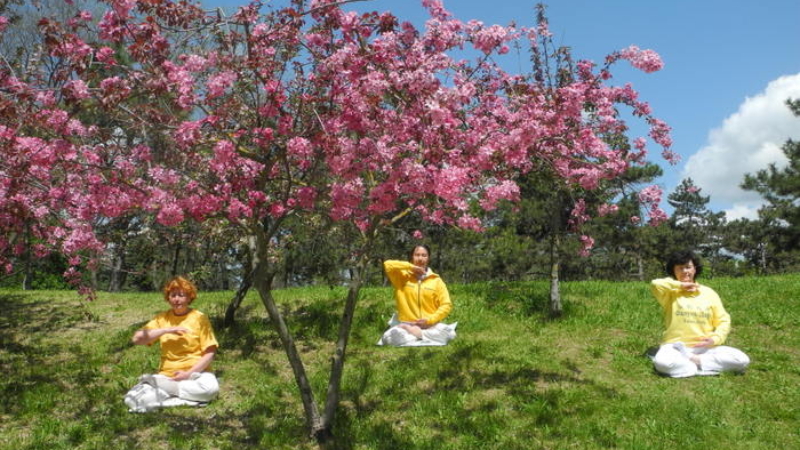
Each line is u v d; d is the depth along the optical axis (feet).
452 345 25.39
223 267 31.78
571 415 18.15
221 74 14.44
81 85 14.34
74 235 22.04
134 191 16.70
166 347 20.45
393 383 21.40
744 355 21.66
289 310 33.45
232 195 18.01
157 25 14.78
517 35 17.20
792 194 76.84
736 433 16.67
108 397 20.79
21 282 63.26
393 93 15.15
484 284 39.32
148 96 15.62
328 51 17.19
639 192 21.89
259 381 22.65
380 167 15.43
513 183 16.11
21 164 16.93
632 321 29.14
